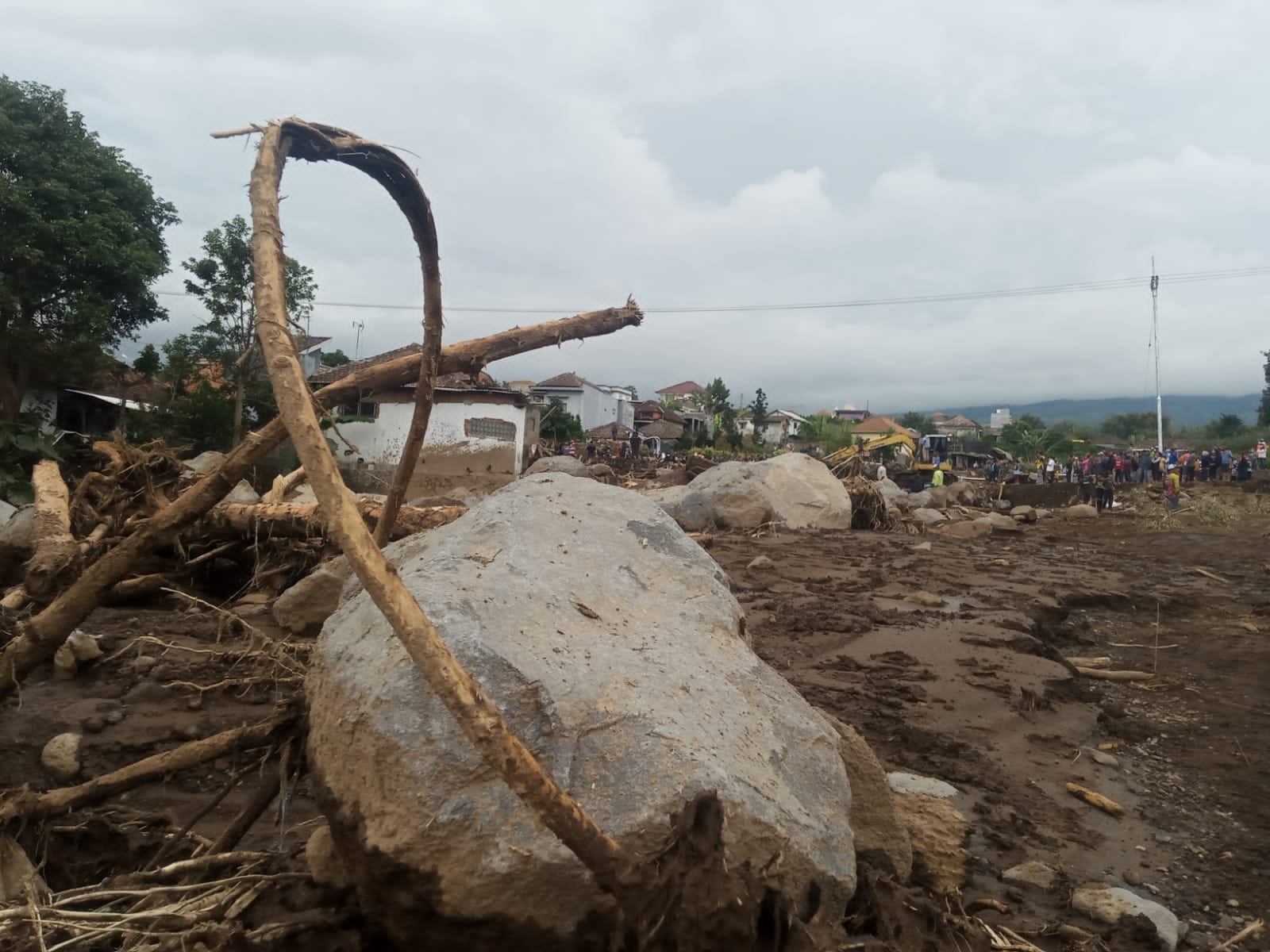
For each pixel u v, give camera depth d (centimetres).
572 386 6581
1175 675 829
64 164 2197
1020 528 2127
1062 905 379
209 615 768
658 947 217
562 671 280
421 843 236
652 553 398
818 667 725
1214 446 6656
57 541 764
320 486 219
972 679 698
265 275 243
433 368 308
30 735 489
